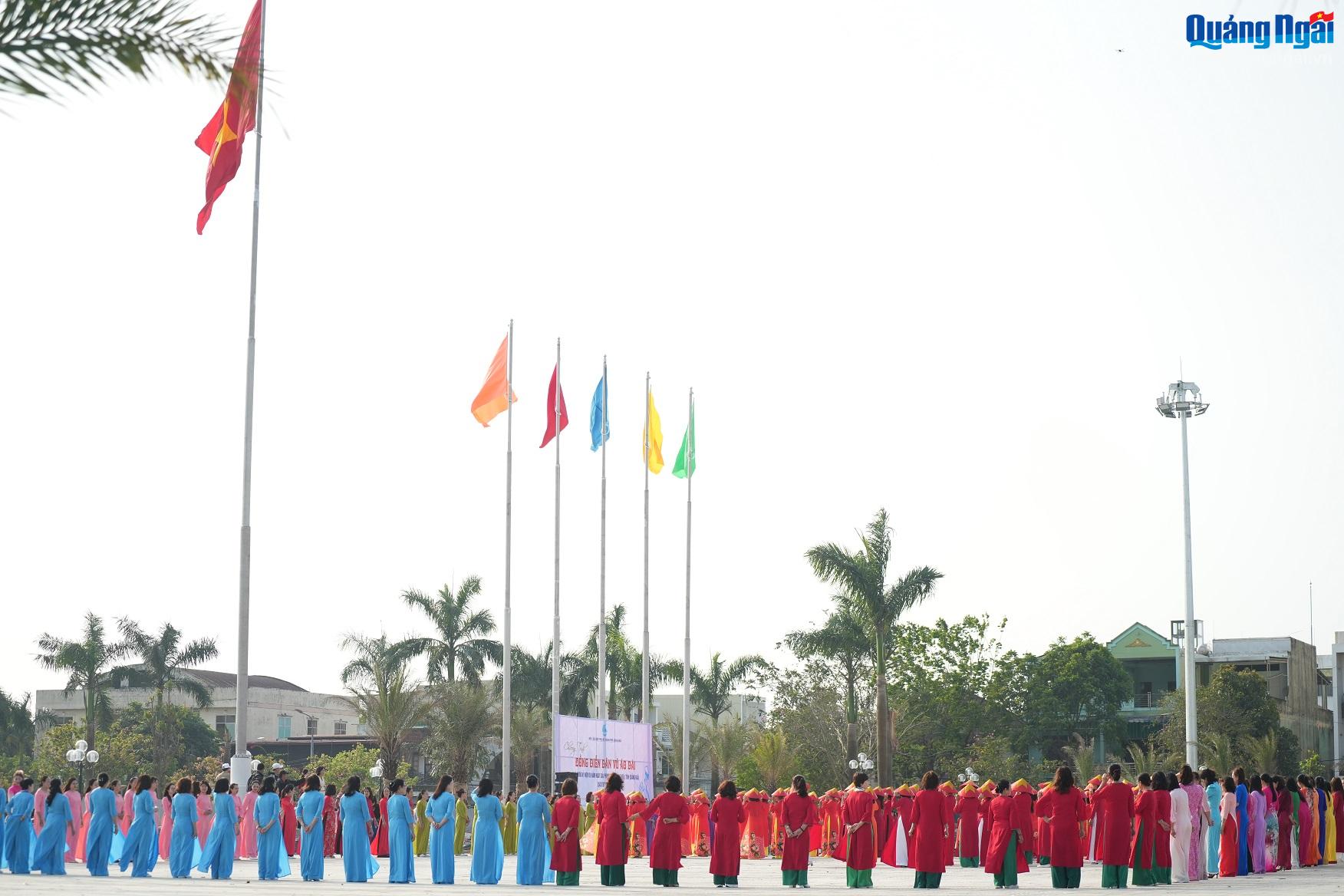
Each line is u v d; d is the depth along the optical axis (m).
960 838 33.53
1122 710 87.50
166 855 34.03
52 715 89.62
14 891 20.48
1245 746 72.19
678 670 71.56
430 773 76.50
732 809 25.70
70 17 9.64
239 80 9.94
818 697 67.94
